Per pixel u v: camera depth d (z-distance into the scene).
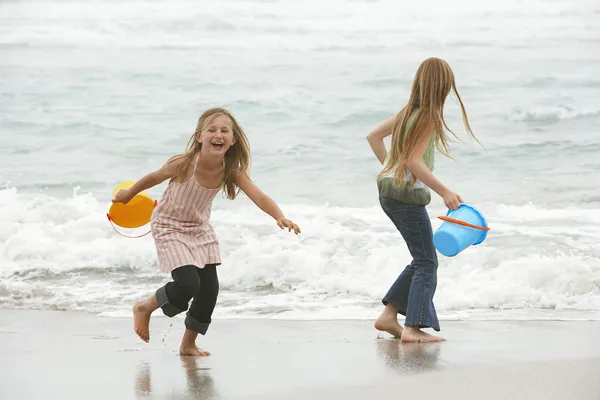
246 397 13.91
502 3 77.81
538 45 71.44
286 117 55.44
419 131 18.42
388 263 27.00
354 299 24.39
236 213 34.56
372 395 13.95
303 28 75.19
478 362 16.36
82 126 53.91
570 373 15.30
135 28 75.88
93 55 71.44
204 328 17.53
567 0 77.69
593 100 57.84
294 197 39.09
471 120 54.25
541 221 33.84
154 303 17.23
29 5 79.06
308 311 22.84
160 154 48.34
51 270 27.52
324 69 66.94
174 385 14.75
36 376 15.46
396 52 71.25
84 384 14.84
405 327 18.92
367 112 55.94
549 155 46.47
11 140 50.97
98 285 25.94
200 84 63.47
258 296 24.81
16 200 36.53
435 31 74.31
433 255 19.23
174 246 17.08
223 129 16.94
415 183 18.95
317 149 48.31
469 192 39.72
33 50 72.56
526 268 25.52
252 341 18.97
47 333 19.86
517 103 57.56
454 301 23.52
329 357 17.09
